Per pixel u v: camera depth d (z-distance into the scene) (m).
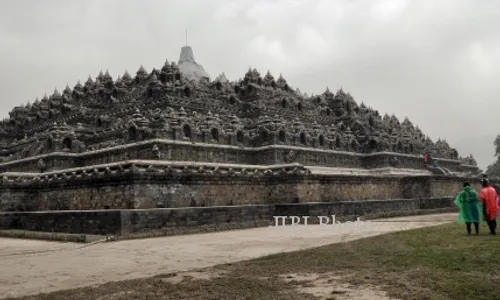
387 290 15.12
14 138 80.75
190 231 37.88
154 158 45.94
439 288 14.99
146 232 36.44
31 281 19.14
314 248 25.47
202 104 63.38
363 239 28.69
